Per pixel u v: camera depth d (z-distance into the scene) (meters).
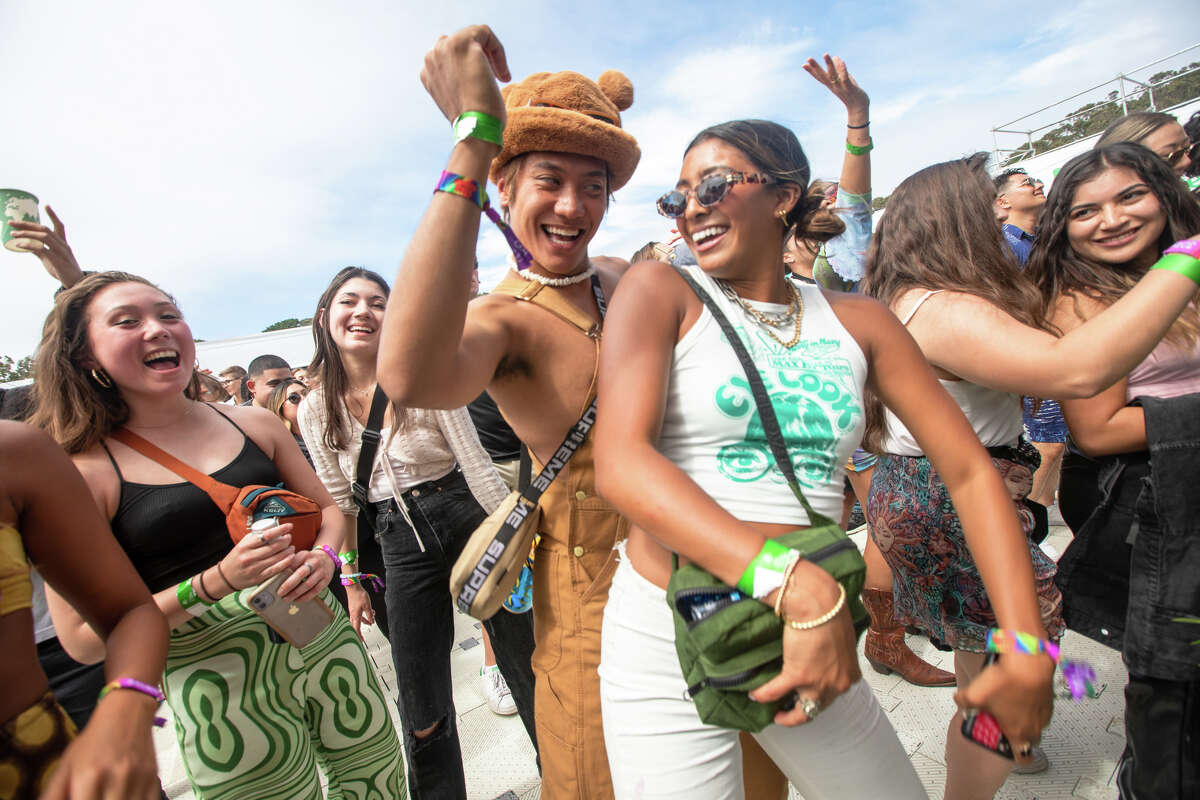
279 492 1.57
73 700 1.87
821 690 0.80
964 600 1.65
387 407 2.23
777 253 1.15
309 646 1.63
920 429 1.17
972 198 1.60
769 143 1.09
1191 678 1.38
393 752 1.74
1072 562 1.65
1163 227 1.67
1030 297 1.58
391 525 2.18
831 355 1.10
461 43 0.92
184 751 1.48
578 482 1.27
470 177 0.93
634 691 1.09
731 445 1.04
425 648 2.09
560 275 1.36
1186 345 1.51
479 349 1.13
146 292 1.52
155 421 1.57
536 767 2.38
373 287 2.37
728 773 1.07
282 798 1.52
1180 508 1.37
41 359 1.45
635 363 0.98
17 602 0.95
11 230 2.31
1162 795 1.44
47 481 1.05
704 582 0.86
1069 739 2.10
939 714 2.30
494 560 1.25
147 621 1.11
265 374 4.55
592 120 1.24
